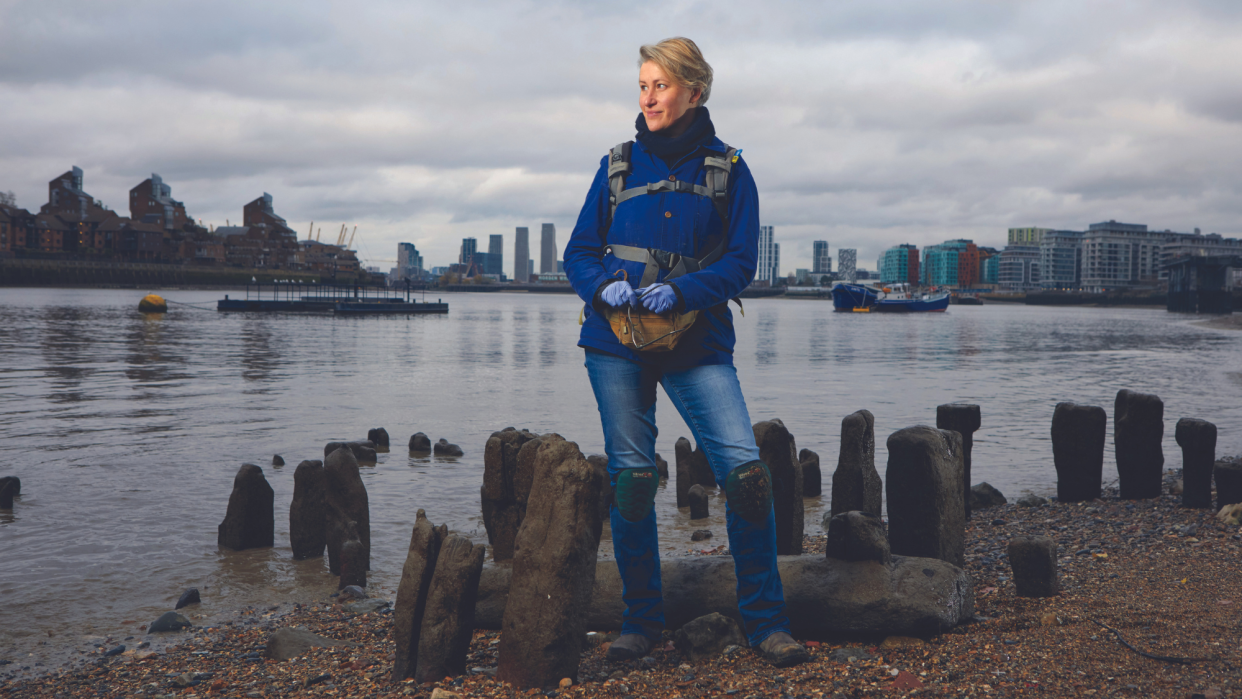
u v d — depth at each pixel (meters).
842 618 3.36
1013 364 32.94
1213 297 147.88
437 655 3.09
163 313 80.44
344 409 17.19
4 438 12.97
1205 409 17.36
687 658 3.24
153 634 4.93
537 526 2.92
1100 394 21.16
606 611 3.77
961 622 3.48
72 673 4.14
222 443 12.66
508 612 2.94
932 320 106.94
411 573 3.19
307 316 84.31
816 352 40.62
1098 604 3.66
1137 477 7.42
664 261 2.88
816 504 8.82
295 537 6.77
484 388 21.73
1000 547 5.51
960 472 4.19
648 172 3.00
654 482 3.03
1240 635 3.12
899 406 18.27
